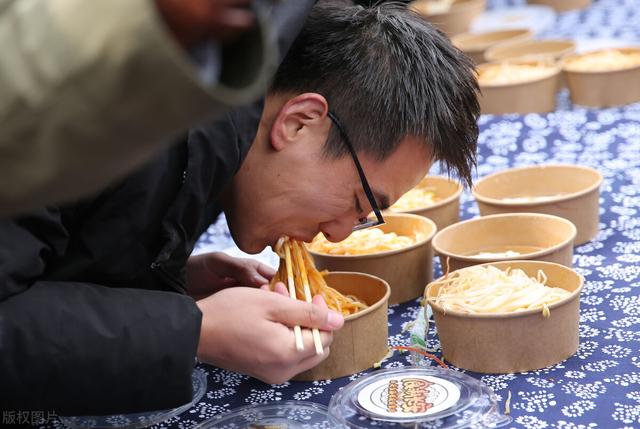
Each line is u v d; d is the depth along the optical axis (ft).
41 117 2.47
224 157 5.40
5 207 2.74
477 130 5.82
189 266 7.16
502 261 6.59
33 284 4.98
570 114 11.04
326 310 5.35
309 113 5.39
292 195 5.59
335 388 5.81
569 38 14.43
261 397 5.76
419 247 7.06
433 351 6.21
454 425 5.01
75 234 5.37
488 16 16.65
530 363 5.73
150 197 5.36
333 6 5.78
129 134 2.50
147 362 4.91
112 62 2.33
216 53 2.52
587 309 6.56
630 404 5.22
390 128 5.37
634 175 9.18
